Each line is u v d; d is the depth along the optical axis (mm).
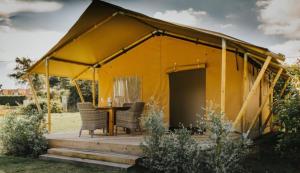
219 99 8133
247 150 5316
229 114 8000
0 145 7980
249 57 8258
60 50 8219
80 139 7043
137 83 9758
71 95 23734
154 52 9477
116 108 8133
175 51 9055
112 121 7988
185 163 5062
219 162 4824
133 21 7508
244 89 7480
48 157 6547
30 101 21516
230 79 8070
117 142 6457
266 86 11141
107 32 7988
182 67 8867
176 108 10477
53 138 7285
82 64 9945
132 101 9805
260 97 10102
